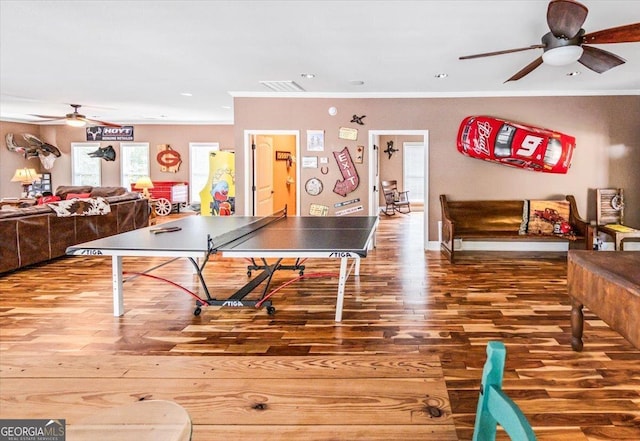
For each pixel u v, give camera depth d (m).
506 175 6.67
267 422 0.80
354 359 1.07
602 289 2.46
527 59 4.67
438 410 0.84
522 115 6.57
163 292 4.47
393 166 13.41
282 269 5.06
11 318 3.67
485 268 5.53
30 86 6.42
